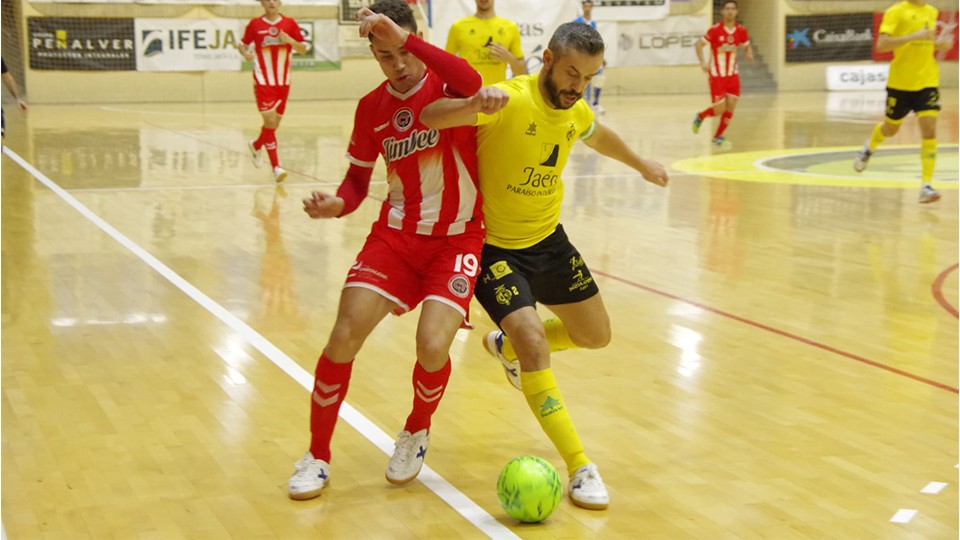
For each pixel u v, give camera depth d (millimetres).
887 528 4035
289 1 28828
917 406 5488
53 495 4340
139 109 25953
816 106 27547
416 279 4426
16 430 5105
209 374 5992
